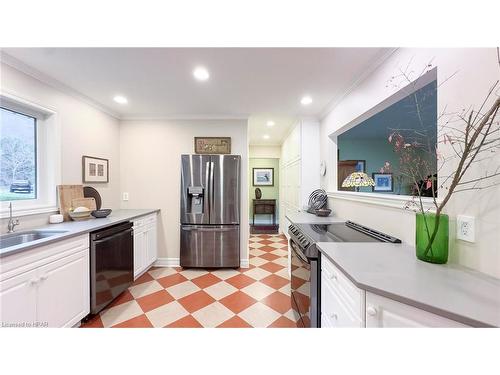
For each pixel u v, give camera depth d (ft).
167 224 10.58
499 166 2.81
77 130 7.97
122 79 6.84
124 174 10.59
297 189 11.62
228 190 9.78
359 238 5.10
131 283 7.84
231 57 5.61
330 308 3.88
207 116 10.47
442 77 3.71
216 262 9.75
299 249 5.40
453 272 3.07
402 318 2.53
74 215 7.08
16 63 5.76
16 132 6.26
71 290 5.34
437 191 3.76
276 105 9.14
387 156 15.64
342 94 7.82
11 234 5.46
